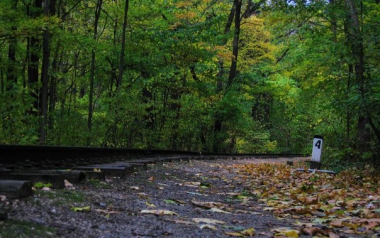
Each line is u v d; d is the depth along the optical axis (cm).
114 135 1900
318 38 1680
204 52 2464
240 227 382
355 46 1273
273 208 580
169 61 2434
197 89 2612
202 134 2998
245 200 658
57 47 1877
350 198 695
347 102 1266
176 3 2392
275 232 380
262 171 1277
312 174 1130
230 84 2928
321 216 533
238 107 2778
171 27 2362
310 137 4262
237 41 2984
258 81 2869
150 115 2336
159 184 691
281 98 3350
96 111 2188
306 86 2039
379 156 1280
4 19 1388
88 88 2959
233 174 1191
